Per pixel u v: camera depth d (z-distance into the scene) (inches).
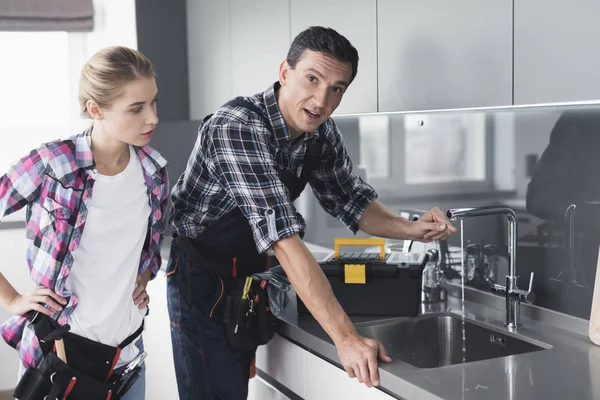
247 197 68.7
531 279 78.5
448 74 76.2
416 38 80.0
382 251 83.8
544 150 77.0
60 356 70.6
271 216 67.6
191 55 134.8
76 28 159.8
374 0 85.6
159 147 138.5
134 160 72.6
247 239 79.1
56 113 165.6
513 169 81.1
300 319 79.7
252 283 76.4
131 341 75.5
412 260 83.5
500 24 69.7
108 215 70.7
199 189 76.5
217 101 125.5
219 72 123.3
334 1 91.7
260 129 71.3
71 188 68.2
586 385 58.4
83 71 67.6
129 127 67.4
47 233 68.9
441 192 92.0
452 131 89.4
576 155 73.2
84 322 71.7
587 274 73.4
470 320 80.3
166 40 137.0
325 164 84.7
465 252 89.0
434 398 56.3
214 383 77.7
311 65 69.2
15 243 158.6
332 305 66.3
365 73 88.7
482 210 75.0
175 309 80.0
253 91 111.5
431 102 78.9
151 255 76.2
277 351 82.4
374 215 87.3
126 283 73.8
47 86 164.4
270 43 105.5
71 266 69.6
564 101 63.9
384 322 79.6
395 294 81.1
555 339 72.1
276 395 83.9
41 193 68.7
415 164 95.8
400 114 97.4
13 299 72.2
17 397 71.7
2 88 161.6
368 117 103.0
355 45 89.8
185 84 138.8
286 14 101.1
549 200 76.9
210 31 125.3
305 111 71.7
